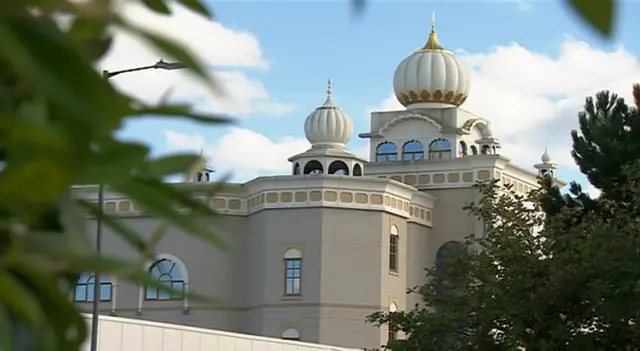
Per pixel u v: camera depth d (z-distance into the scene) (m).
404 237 65.81
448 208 68.25
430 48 74.75
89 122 1.98
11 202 2.04
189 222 2.57
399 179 69.44
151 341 38.16
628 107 39.50
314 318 62.81
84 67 1.97
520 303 30.14
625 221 33.00
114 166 2.17
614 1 1.76
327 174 65.56
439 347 31.75
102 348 36.16
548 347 29.31
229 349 41.56
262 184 64.31
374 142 72.56
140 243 2.64
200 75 2.04
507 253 32.06
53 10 1.98
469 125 71.38
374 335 62.88
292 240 63.75
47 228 2.35
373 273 63.50
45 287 2.16
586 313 30.14
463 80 73.06
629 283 28.59
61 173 2.00
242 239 65.75
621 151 38.41
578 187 39.22
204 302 2.45
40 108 1.99
